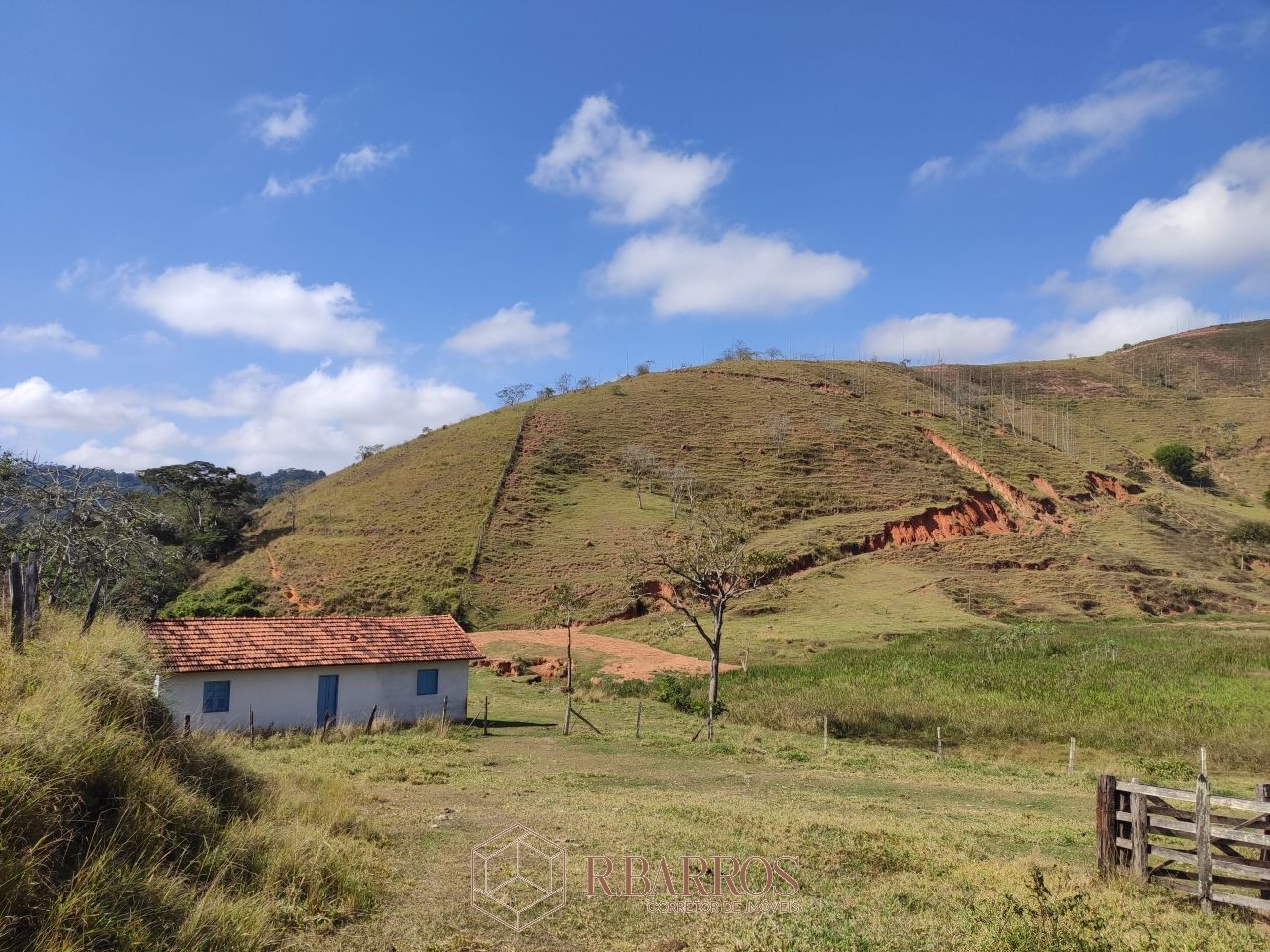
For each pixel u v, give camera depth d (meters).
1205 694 31.11
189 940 6.49
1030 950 7.44
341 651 26.77
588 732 27.27
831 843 11.57
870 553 73.25
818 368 136.25
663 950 7.48
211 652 24.95
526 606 65.12
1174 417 142.00
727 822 12.74
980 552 73.88
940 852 11.33
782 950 7.44
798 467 93.19
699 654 48.34
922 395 127.50
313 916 7.68
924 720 28.53
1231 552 85.06
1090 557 73.50
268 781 11.92
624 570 66.81
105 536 24.83
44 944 5.80
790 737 26.89
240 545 82.81
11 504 23.41
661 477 90.81
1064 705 29.97
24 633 10.84
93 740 8.43
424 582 68.38
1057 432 128.25
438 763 19.80
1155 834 12.21
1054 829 13.97
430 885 9.12
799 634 52.06
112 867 6.98
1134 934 8.18
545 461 94.44
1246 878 9.75
